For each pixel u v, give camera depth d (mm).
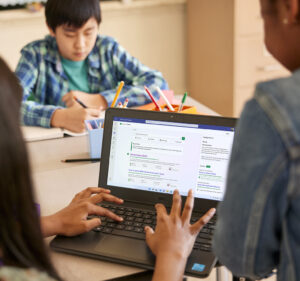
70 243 1053
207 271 946
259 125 635
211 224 1082
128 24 3518
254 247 687
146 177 1188
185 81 3842
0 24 3217
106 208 1166
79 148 1658
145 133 1196
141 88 2035
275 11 674
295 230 657
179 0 3529
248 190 654
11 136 572
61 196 1305
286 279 692
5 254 607
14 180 587
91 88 2250
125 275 970
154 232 991
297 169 610
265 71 3244
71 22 1991
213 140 1145
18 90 616
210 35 3357
